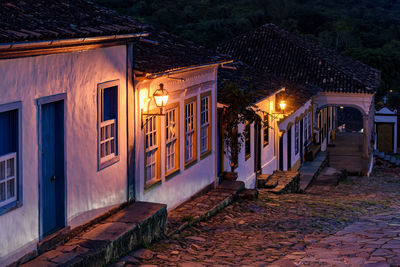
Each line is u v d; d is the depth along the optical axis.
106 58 8.95
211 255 9.21
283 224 12.36
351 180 26.39
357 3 104.94
